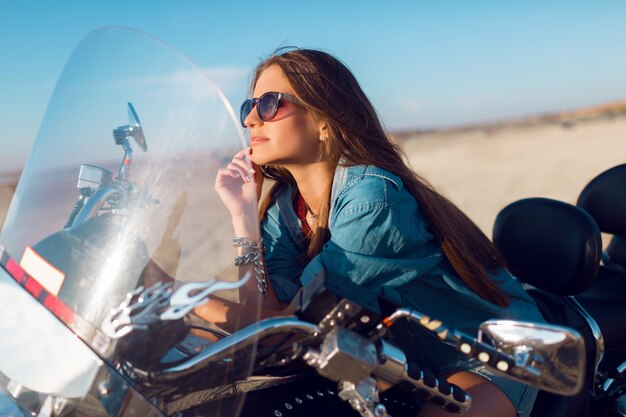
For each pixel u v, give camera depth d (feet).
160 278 3.68
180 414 3.67
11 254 4.00
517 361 3.66
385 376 3.96
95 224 3.85
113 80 4.38
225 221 4.02
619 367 6.30
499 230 6.96
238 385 4.54
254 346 3.83
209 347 3.65
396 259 5.04
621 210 7.66
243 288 3.93
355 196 5.20
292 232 6.69
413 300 5.45
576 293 6.34
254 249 4.03
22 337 3.67
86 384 3.50
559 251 6.33
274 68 6.08
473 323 5.54
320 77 5.87
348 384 3.83
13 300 3.77
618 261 8.07
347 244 5.03
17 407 3.67
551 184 31.86
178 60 4.31
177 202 3.94
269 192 6.89
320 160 6.10
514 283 6.08
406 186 5.53
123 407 3.48
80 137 4.29
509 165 39.34
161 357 3.53
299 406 4.71
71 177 4.18
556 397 5.95
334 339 3.68
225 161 4.13
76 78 4.53
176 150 4.09
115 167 4.11
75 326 3.57
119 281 3.62
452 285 5.46
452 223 5.57
